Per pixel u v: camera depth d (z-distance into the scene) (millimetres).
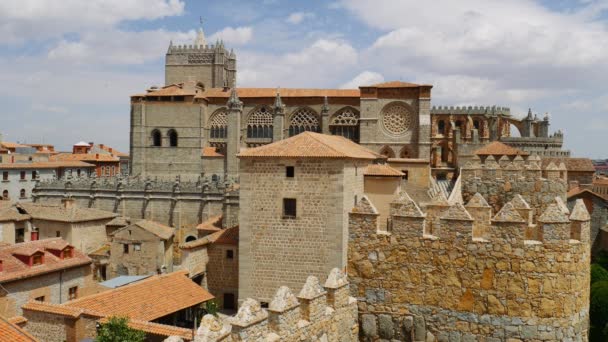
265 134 103875
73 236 67375
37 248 45875
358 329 18359
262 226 43094
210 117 106938
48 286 45156
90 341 30672
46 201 86625
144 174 104812
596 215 64438
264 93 104562
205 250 53938
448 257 17328
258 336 12953
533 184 35750
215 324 12203
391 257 18062
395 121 91375
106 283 50750
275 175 42750
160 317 36094
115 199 82812
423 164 65625
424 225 17875
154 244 62031
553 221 16391
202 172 100750
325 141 45719
